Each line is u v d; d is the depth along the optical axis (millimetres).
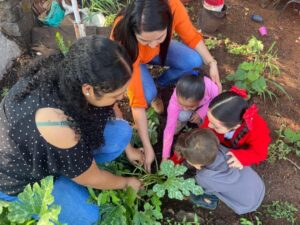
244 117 1942
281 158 2551
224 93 2035
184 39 2496
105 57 1391
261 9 3535
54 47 3070
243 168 2182
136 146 2521
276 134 2678
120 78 1426
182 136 2113
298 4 3570
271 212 2324
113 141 2086
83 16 3225
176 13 2299
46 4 3189
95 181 1884
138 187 2174
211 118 2006
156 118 2641
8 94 1643
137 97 2191
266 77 2998
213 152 1947
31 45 3078
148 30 1867
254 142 2117
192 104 2193
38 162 1671
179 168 2178
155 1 1846
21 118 1552
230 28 3328
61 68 1486
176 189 2090
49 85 1549
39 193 1729
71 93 1471
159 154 2559
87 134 1645
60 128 1539
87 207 2002
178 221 2273
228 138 2193
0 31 2854
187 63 2596
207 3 3070
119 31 1977
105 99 1521
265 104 2834
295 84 2975
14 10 2758
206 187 2186
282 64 3098
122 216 2057
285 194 2412
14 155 1667
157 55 2516
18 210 1737
